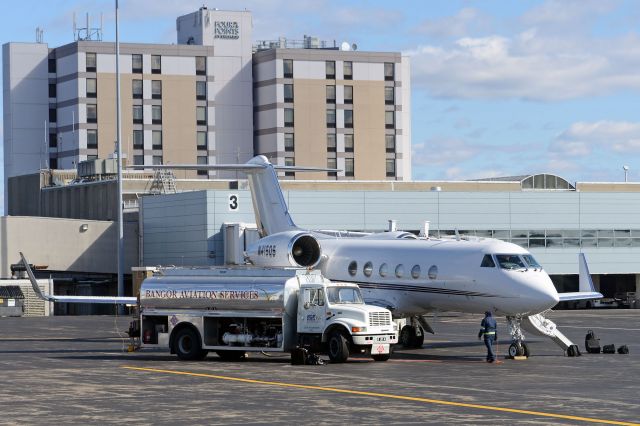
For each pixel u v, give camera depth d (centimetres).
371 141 16125
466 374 3444
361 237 4947
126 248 9306
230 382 3180
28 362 3909
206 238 8494
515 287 4147
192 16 16012
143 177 10962
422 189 10831
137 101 15375
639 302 9331
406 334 4672
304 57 15838
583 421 2381
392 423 2356
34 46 15688
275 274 3991
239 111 15862
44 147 15650
